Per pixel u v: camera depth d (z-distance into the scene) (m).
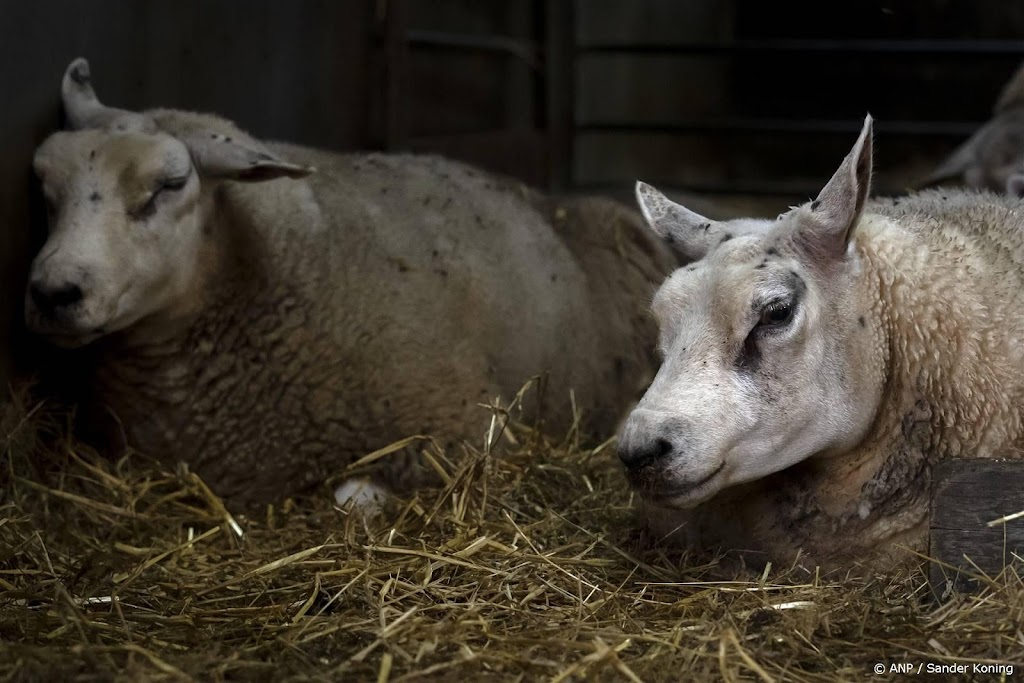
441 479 4.78
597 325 5.84
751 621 3.32
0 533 4.09
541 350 5.43
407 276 5.05
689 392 3.44
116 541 4.30
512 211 5.73
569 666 3.02
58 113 4.99
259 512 4.80
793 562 3.75
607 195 6.68
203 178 4.74
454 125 9.44
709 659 3.06
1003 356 3.73
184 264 4.66
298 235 4.93
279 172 4.69
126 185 4.51
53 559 3.98
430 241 5.23
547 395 5.42
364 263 5.00
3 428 4.58
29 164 4.82
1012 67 12.73
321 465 4.90
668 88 13.35
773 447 3.49
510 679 2.96
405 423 4.88
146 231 4.52
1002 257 3.91
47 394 4.93
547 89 9.12
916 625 3.21
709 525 3.88
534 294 5.47
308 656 3.11
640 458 3.39
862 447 3.71
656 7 13.09
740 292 3.47
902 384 3.71
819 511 3.73
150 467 4.83
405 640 3.21
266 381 4.83
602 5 12.02
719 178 13.49
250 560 4.04
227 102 6.23
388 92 7.74
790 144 13.34
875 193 9.43
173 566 3.97
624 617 3.37
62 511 4.41
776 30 13.67
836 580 3.70
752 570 3.81
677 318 3.59
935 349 3.70
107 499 4.55
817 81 13.36
